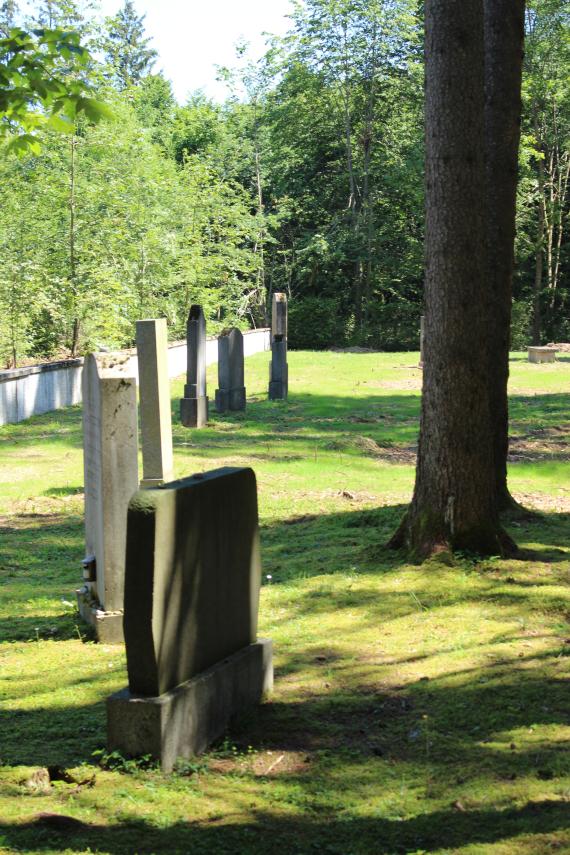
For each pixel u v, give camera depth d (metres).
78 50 6.61
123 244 33.69
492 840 4.08
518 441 19.23
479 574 8.57
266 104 55.50
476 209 8.68
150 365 11.15
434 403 8.98
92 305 30.05
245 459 17.42
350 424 21.44
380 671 6.60
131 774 4.93
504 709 5.73
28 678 6.81
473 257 8.72
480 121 8.59
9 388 22.09
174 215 40.12
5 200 30.05
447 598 8.11
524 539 9.98
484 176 8.68
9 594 9.50
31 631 8.12
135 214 35.00
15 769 4.98
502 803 4.46
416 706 5.91
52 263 30.47
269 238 51.72
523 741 5.23
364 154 52.38
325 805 4.58
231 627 5.89
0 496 14.98
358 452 18.11
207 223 44.34
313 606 8.21
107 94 31.25
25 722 5.84
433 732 5.46
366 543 10.62
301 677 6.57
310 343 53.12
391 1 50.06
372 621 7.74
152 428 11.23
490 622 7.49
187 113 57.00
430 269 8.85
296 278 56.03
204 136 56.38
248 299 53.62
